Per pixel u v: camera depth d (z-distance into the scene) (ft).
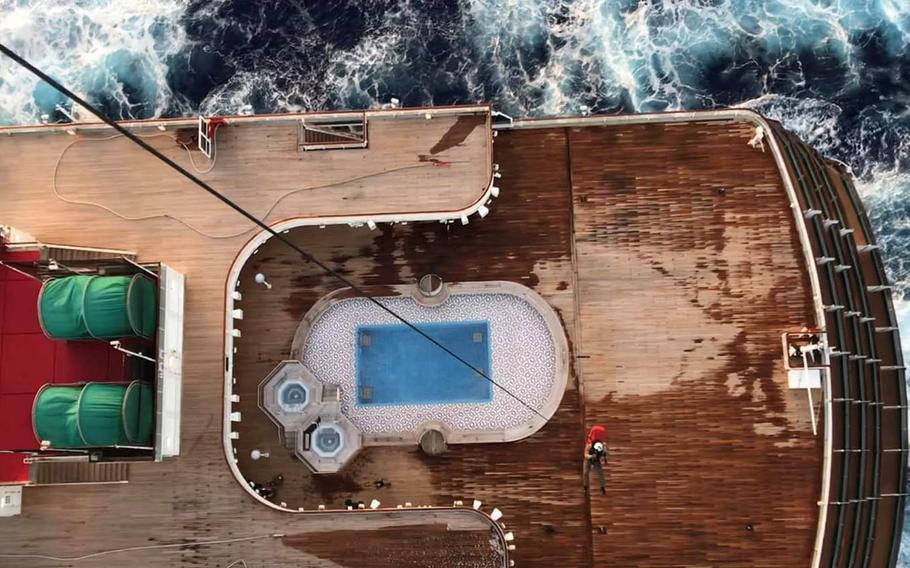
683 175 90.33
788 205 88.84
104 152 88.43
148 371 80.02
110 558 80.84
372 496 86.02
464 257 90.38
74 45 118.42
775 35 113.80
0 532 81.35
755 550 82.43
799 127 110.11
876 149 109.19
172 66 116.47
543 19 116.26
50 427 74.28
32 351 80.33
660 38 114.62
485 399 88.07
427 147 86.63
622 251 89.20
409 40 116.16
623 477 84.58
